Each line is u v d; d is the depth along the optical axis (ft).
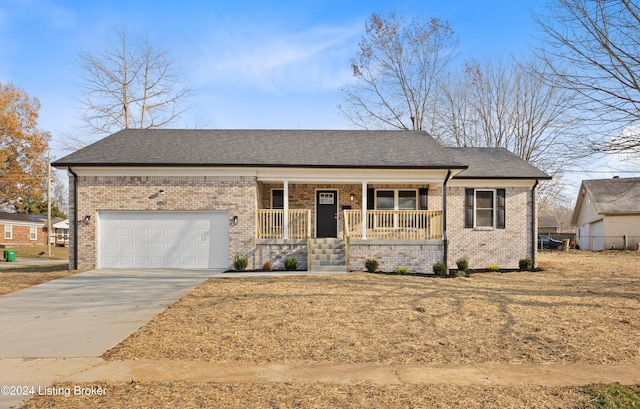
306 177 53.67
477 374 18.48
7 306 32.40
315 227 60.23
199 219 53.06
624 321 27.14
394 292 36.50
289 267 51.60
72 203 52.80
